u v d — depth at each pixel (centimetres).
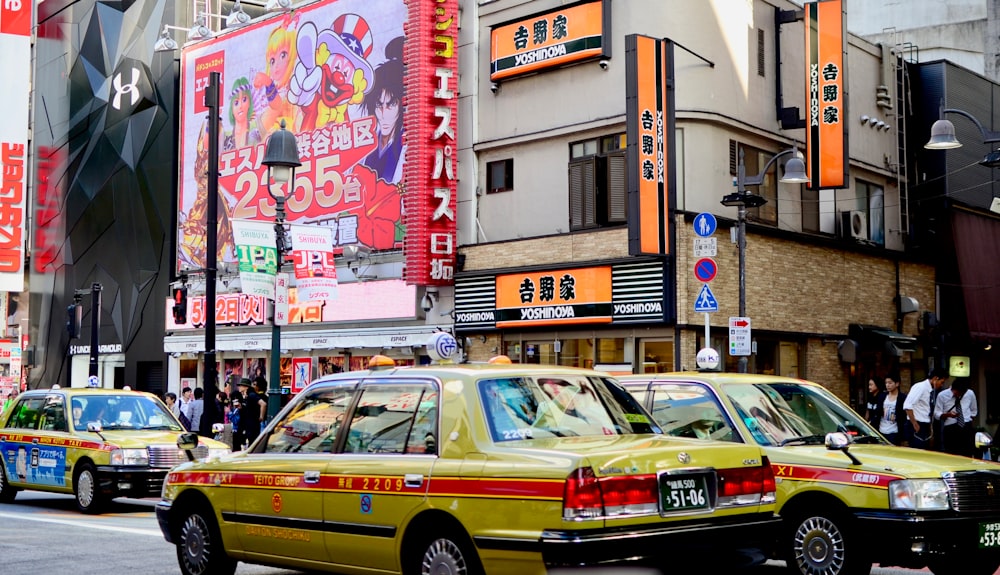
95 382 3019
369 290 2838
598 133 2412
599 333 2344
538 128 2522
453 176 2620
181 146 3528
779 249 2445
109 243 3866
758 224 2433
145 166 3697
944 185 2903
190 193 3484
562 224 2464
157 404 1802
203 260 3412
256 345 3138
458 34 2698
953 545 908
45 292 4278
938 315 2917
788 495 961
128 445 1619
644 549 686
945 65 2945
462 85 2683
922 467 925
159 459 1630
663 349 2241
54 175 4269
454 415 766
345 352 2944
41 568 1072
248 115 3256
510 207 2575
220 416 2625
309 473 843
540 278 2405
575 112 2450
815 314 2528
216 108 2136
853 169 2745
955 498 914
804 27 2550
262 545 884
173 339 3475
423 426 786
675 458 723
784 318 2431
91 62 4041
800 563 958
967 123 3019
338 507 816
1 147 4378
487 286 2512
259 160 3209
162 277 3588
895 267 2806
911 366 2819
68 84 4194
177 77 3600
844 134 2364
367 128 2889
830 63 2386
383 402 828
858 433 1052
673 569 698
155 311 3597
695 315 2217
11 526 1436
